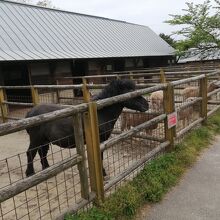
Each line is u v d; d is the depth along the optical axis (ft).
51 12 63.21
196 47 80.59
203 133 20.51
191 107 21.66
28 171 14.74
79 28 64.85
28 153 14.57
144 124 14.44
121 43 71.05
